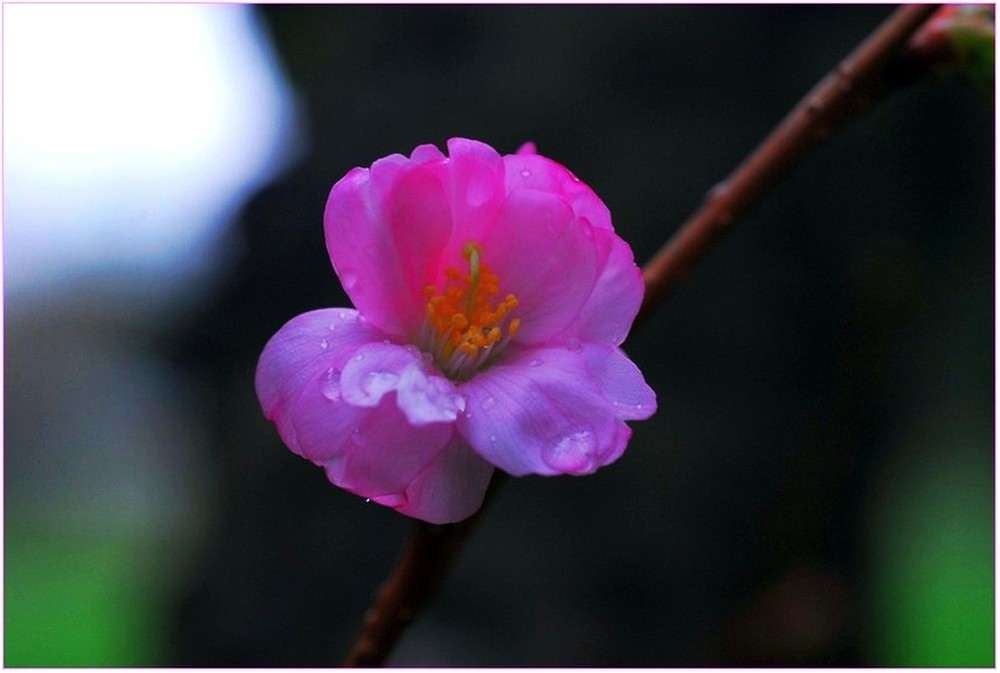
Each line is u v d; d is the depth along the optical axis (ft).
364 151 2.75
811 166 2.62
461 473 1.20
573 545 2.48
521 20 2.69
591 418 1.19
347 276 1.21
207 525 2.80
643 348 2.58
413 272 1.22
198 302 2.99
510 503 2.49
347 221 1.21
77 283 4.93
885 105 2.61
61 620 4.26
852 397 2.34
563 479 2.51
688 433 2.54
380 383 1.19
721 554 2.49
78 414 5.56
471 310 1.22
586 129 2.63
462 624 2.47
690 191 2.60
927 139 2.65
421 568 1.24
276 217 2.80
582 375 1.20
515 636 2.45
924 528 5.32
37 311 5.32
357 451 1.19
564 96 2.64
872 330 2.46
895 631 3.24
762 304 2.58
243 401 2.77
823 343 2.57
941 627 4.84
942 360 3.05
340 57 2.82
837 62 2.61
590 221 1.22
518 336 1.23
